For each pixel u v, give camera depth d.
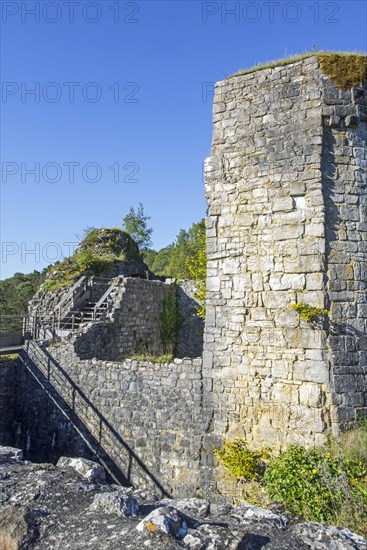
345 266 9.09
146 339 18.06
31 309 18.20
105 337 15.10
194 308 20.95
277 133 9.62
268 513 4.70
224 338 9.91
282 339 9.21
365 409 8.80
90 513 4.45
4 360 14.03
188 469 10.29
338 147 9.30
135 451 11.27
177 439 10.57
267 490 8.02
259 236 9.66
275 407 9.16
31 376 13.91
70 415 12.76
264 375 9.34
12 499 4.78
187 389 10.54
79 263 19.86
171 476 10.54
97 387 12.28
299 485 7.27
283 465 7.83
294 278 9.20
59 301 17.70
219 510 5.07
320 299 8.93
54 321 16.39
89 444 12.23
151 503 4.91
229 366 9.80
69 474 5.45
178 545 3.82
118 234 23.05
